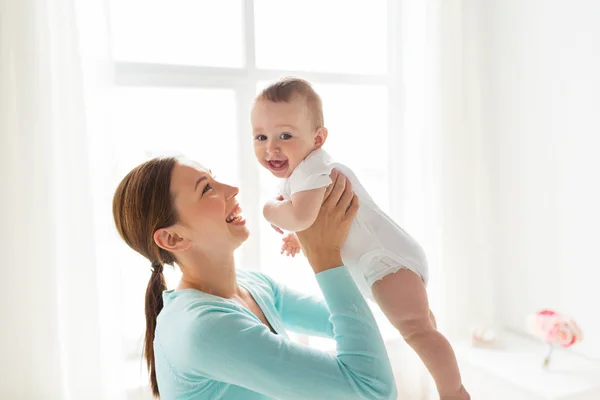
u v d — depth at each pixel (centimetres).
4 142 161
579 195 209
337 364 87
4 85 160
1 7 158
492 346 227
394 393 92
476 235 243
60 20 167
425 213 237
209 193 100
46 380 169
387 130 248
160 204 98
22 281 166
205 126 215
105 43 174
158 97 206
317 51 232
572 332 196
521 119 232
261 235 227
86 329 173
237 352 84
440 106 231
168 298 102
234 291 107
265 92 109
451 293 240
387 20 243
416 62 234
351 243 109
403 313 109
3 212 163
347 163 244
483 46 242
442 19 227
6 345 165
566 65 210
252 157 219
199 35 211
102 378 175
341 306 94
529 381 192
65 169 170
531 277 234
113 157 177
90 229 173
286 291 124
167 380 94
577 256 212
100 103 175
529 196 232
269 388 84
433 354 108
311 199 100
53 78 169
